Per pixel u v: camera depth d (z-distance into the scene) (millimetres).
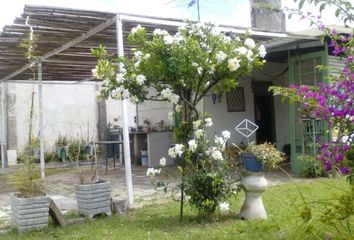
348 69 3375
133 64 5199
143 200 6875
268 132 12492
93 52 5418
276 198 6422
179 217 5523
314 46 9086
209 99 11281
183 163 5305
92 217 5625
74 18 6723
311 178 8641
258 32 8062
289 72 9695
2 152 13898
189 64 4992
